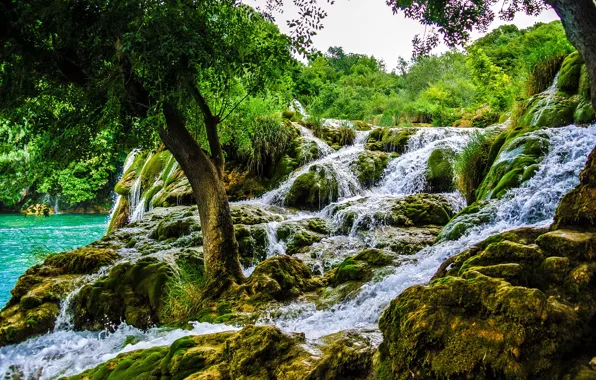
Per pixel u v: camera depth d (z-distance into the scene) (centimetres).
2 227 1830
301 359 246
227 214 572
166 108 555
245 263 730
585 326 194
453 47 520
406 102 2244
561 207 265
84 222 2039
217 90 593
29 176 614
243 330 270
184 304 530
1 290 917
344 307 447
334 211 887
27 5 474
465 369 176
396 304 210
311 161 1137
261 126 1112
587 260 220
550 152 600
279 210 954
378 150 1181
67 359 467
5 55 497
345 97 2188
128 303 566
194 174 572
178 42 463
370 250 534
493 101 1298
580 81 741
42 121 572
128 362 321
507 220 512
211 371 257
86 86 530
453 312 195
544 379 171
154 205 1104
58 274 664
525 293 184
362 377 226
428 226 768
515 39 1900
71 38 518
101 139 647
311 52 521
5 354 505
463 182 793
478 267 229
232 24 535
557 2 292
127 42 450
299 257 723
